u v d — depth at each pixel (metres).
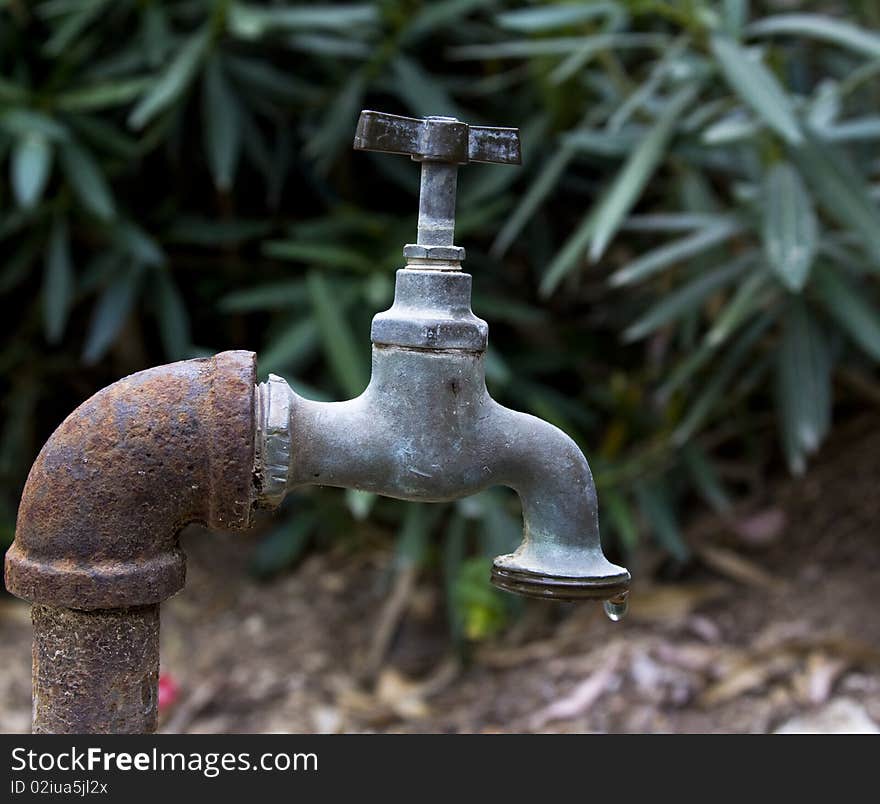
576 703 1.66
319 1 2.04
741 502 2.02
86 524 0.76
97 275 1.96
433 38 2.11
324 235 2.02
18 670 1.78
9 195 1.99
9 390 2.21
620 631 1.82
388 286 1.88
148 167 2.14
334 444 0.78
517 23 1.62
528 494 0.81
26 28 1.95
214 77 1.86
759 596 1.84
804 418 1.67
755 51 1.57
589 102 2.00
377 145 0.76
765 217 1.50
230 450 0.75
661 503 1.87
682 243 1.65
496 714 1.68
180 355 2.00
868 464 1.94
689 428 1.75
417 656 1.87
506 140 0.80
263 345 2.32
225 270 2.20
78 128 1.89
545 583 0.80
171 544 0.79
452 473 0.78
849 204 1.54
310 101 2.04
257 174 2.20
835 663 1.64
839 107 1.78
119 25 2.00
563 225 2.25
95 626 0.79
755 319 1.88
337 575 2.07
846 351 1.99
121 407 0.77
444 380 0.77
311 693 1.77
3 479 2.12
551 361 2.11
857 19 1.98
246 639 1.90
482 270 2.16
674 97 1.71
